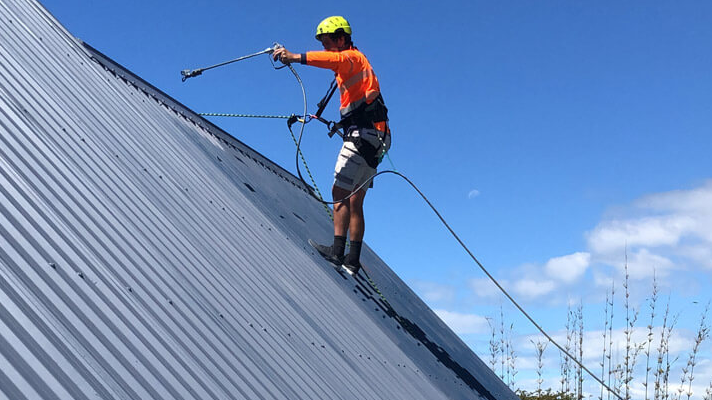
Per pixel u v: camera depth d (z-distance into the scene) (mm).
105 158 4227
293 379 3467
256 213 6191
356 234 6828
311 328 4461
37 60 4816
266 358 3471
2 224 2664
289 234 6566
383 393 4359
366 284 7516
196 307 3375
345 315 5457
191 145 6535
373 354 5031
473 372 7918
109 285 2893
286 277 5082
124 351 2508
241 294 4035
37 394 1926
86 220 3299
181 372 2682
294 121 6676
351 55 6207
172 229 4090
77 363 2207
